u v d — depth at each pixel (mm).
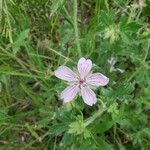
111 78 115
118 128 114
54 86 114
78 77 94
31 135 123
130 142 118
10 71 111
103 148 98
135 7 114
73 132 92
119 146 114
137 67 110
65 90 94
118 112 96
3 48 118
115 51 107
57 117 110
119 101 107
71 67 111
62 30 120
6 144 119
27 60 125
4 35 120
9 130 120
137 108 108
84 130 93
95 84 93
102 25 99
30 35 127
